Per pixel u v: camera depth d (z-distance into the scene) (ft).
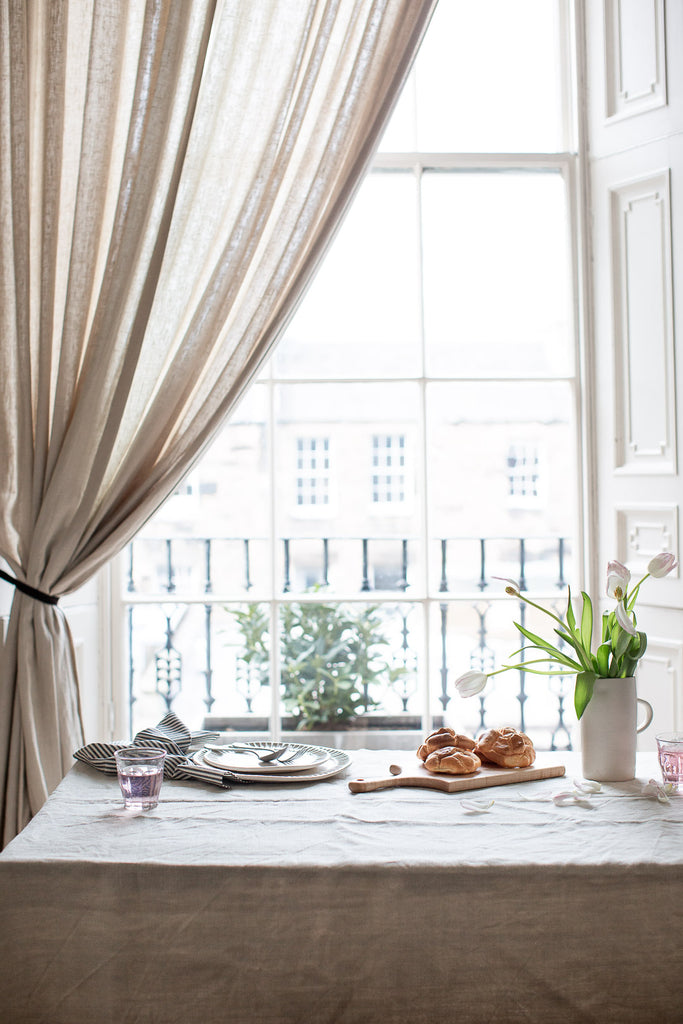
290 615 12.50
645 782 6.06
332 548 36.47
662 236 9.75
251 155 8.63
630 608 6.14
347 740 12.42
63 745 8.25
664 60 9.67
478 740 6.44
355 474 37.14
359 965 4.64
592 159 10.43
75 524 8.36
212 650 13.37
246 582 13.71
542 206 16.17
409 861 4.71
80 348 8.40
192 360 8.52
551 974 4.65
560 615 11.18
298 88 8.64
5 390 8.34
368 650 12.55
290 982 4.63
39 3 8.38
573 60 10.60
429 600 10.88
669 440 9.72
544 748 14.46
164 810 5.48
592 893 4.67
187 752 6.61
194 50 8.45
